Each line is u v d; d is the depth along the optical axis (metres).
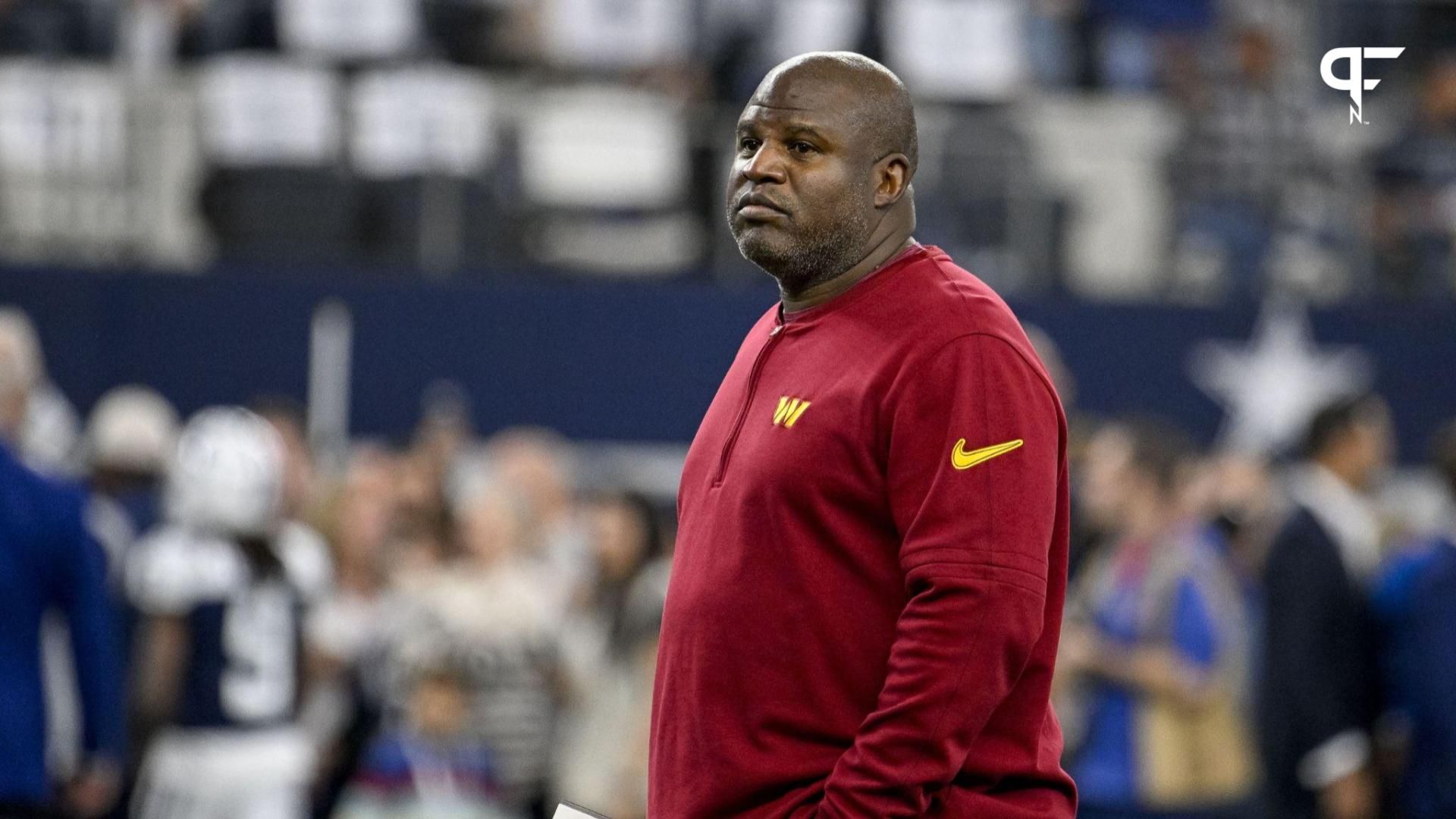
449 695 26.98
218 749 26.83
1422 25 45.38
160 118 42.44
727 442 11.34
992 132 43.22
